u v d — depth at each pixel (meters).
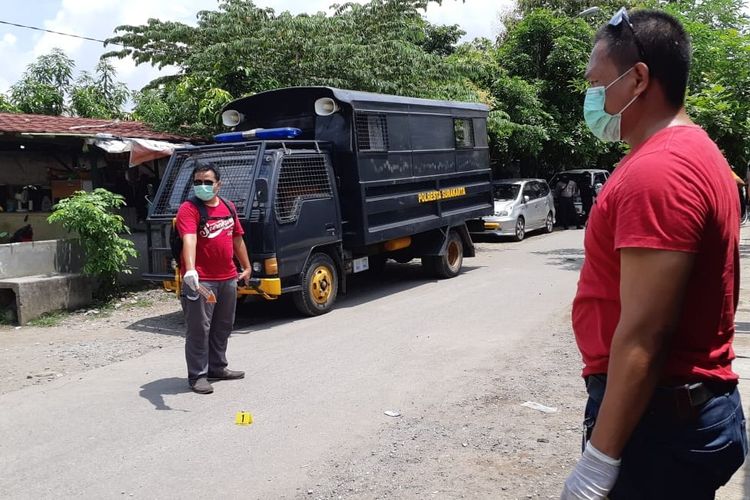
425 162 11.29
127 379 6.37
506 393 5.62
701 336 1.78
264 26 14.80
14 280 9.51
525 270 12.80
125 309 10.15
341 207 9.85
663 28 1.86
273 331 8.38
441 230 11.91
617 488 1.87
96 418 5.26
